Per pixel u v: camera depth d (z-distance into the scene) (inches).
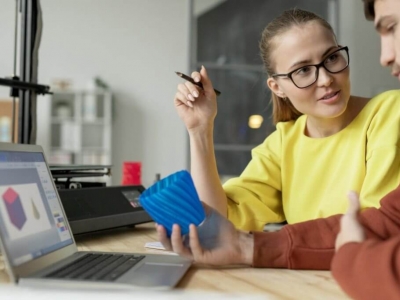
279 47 43.9
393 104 44.6
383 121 43.9
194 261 33.9
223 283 28.8
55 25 225.5
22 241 28.7
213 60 180.9
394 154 41.1
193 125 45.6
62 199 47.3
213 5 182.1
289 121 52.1
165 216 32.0
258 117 157.4
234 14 184.9
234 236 33.2
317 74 42.1
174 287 26.5
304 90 42.9
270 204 49.7
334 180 45.6
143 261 33.0
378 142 42.7
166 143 235.5
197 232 32.3
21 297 24.0
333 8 188.5
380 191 40.6
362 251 21.8
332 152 46.3
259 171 49.6
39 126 221.0
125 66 231.9
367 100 47.1
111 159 229.3
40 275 27.5
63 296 24.0
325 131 47.4
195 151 45.6
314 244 32.9
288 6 189.6
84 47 228.2
